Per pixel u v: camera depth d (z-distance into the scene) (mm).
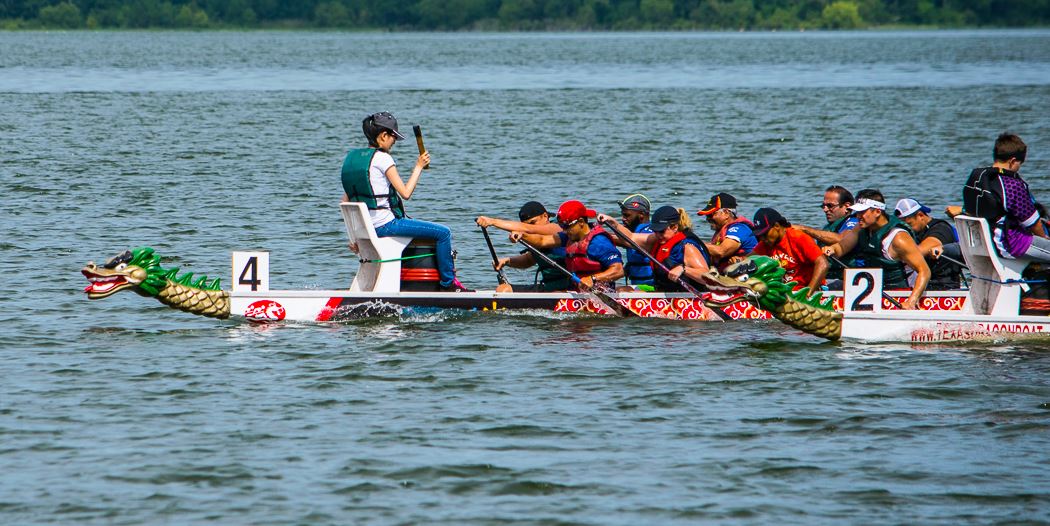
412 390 38000
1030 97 191125
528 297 47812
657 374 39875
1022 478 30875
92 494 29688
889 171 101062
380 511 28938
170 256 62125
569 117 159750
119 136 130500
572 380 39156
